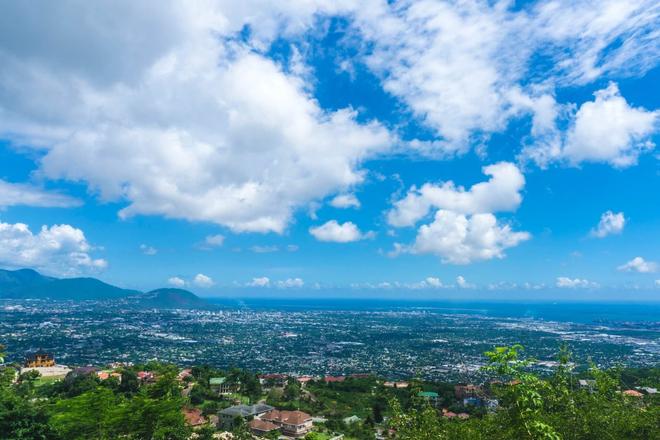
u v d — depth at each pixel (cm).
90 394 3512
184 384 8025
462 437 1769
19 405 3941
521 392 1293
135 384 6612
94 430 3475
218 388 8269
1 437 3672
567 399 1593
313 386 9506
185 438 4062
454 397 7431
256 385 8581
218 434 5944
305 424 6481
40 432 3816
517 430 1325
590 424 1546
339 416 7125
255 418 6700
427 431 1864
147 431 3578
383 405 7488
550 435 1191
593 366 1769
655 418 1584
